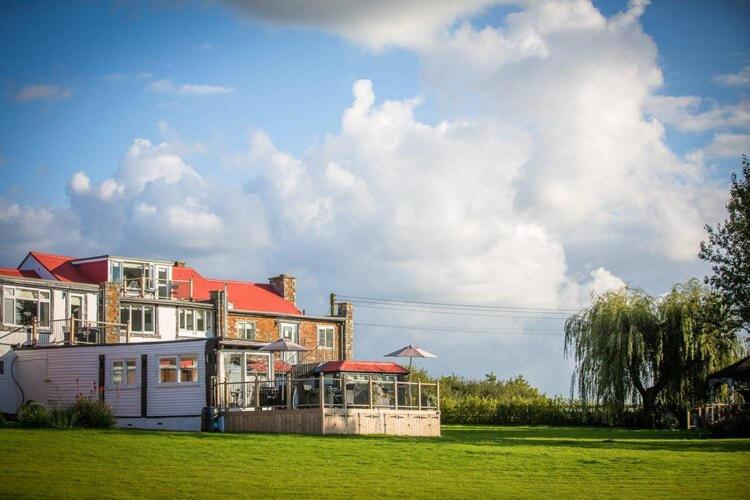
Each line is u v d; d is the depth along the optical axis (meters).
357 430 40.50
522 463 30.95
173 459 28.86
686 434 49.22
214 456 29.88
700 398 59.19
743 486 26.77
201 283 83.50
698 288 60.44
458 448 34.59
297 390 41.38
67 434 33.78
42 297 63.25
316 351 84.81
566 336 62.53
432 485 25.98
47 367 48.19
